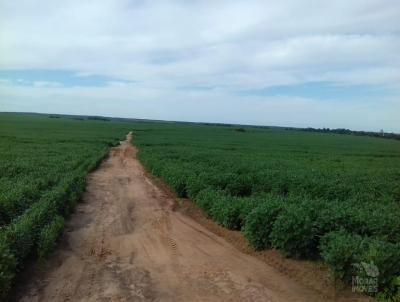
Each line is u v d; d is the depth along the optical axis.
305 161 36.84
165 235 12.11
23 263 8.97
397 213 12.32
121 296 7.79
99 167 29.14
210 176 18.16
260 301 7.73
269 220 10.46
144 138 71.50
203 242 11.47
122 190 19.84
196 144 59.59
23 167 21.92
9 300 7.50
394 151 65.69
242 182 18.16
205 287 8.32
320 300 7.84
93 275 8.82
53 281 8.45
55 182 17.55
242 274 9.08
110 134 78.00
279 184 18.39
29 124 114.81
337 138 118.12
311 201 12.54
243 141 77.31
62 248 10.55
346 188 17.56
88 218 13.88
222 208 13.00
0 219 11.88
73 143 48.00
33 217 10.54
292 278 8.95
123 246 10.94
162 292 8.02
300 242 9.59
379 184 20.06
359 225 10.52
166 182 21.45
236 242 11.42
